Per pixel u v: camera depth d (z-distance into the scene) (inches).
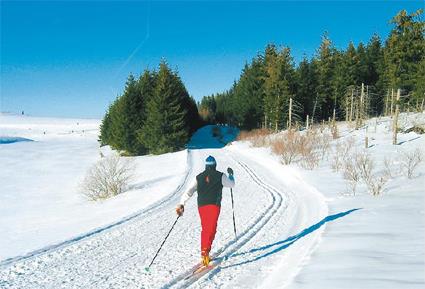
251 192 673.6
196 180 290.0
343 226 357.4
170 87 1860.2
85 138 3420.3
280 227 404.8
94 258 323.3
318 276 221.9
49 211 772.6
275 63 2348.7
